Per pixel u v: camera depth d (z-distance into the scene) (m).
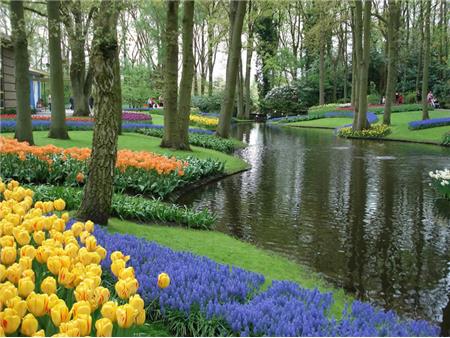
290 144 24.45
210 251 6.74
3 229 4.11
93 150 6.89
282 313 3.54
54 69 15.61
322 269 6.59
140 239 5.86
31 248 3.48
